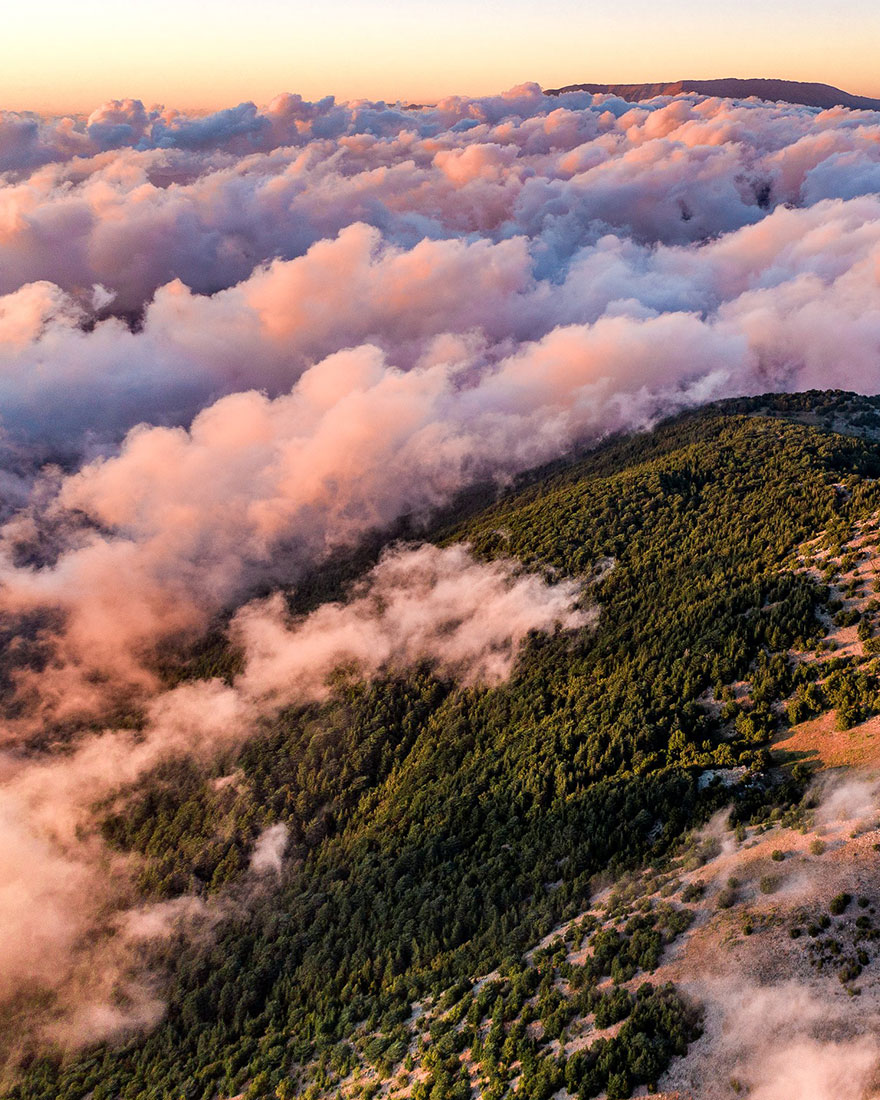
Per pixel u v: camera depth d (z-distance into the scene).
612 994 80.19
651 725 137.75
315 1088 98.69
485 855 133.75
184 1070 127.94
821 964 71.81
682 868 97.75
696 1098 65.69
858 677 123.25
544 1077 74.25
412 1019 101.56
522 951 100.88
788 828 94.75
